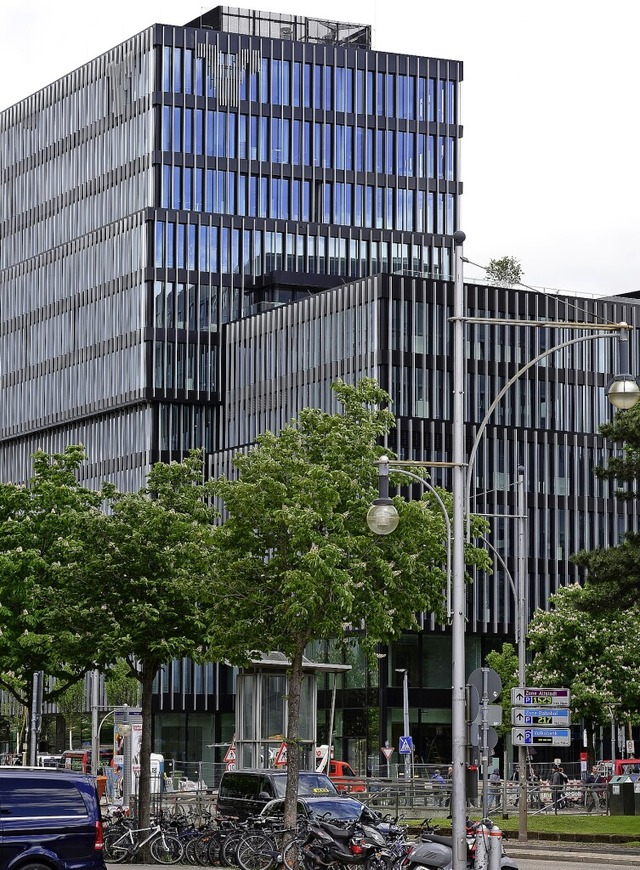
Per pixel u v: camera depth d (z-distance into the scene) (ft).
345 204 416.26
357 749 344.28
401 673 345.51
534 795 222.89
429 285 360.48
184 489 150.20
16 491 164.86
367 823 123.75
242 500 129.29
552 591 361.71
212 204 408.67
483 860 97.09
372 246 416.87
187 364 404.36
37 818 92.43
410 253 419.33
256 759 165.17
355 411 135.54
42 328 442.09
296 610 123.24
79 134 431.84
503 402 362.33
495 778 271.28
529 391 365.81
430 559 133.80
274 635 132.67
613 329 91.04
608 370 374.43
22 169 454.40
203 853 132.16
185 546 140.46
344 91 418.51
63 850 92.53
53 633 149.59
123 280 410.31
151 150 404.98
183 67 408.46
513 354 365.81
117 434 412.57
